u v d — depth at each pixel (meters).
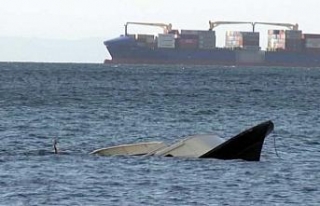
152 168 84.38
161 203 68.69
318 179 80.50
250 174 81.94
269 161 91.62
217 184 76.62
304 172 84.56
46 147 106.94
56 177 79.25
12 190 72.94
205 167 85.00
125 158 91.12
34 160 90.50
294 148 108.38
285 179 79.94
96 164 87.12
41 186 74.81
